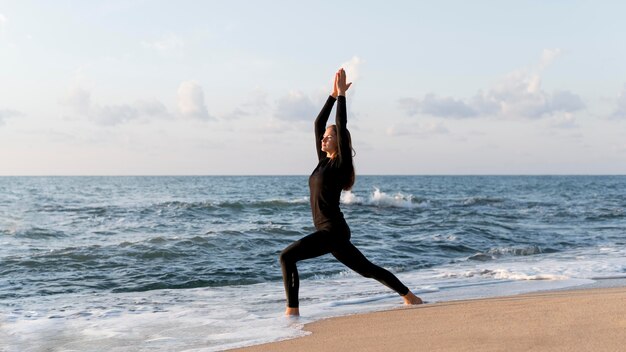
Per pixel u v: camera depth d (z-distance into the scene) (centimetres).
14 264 948
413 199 3195
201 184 8981
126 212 2303
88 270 904
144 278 841
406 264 985
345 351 344
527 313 413
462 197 4134
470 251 1172
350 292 680
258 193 4994
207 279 833
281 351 361
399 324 422
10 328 510
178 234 1493
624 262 909
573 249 1203
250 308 591
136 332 479
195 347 409
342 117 519
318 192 521
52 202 3259
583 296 485
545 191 5888
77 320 544
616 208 2622
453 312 456
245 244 1197
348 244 528
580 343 312
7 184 8881
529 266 884
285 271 516
